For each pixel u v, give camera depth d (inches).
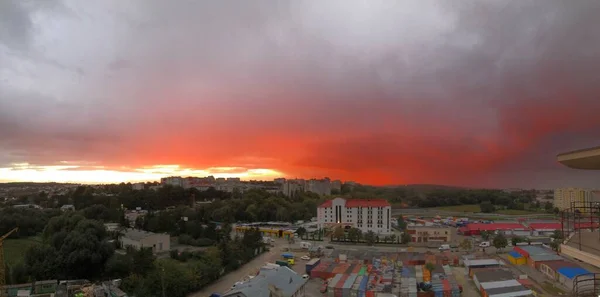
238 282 2950.3
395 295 2694.4
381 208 5935.0
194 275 2950.3
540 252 3720.5
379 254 4138.8
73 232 3262.8
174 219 5152.6
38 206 7258.9
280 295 2347.4
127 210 6968.5
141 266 2999.5
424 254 4015.8
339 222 5994.1
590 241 712.4
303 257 4052.7
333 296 2827.3
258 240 4473.4
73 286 2783.0
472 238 5324.8
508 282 2847.0
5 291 2701.8
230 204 6756.9
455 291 2748.5
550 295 2738.7
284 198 7844.5
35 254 3105.3
